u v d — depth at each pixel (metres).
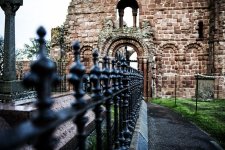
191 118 13.02
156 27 26.84
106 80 3.42
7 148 0.92
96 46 27.61
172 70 26.48
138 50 25.53
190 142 8.45
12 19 10.05
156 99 24.19
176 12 26.69
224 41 24.39
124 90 5.29
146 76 25.16
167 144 8.15
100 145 2.86
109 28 25.91
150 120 12.55
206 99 21.30
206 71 26.12
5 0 9.85
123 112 5.41
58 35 28.75
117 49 25.95
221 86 24.36
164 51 26.70
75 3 28.22
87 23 27.89
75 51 2.13
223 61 24.42
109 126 3.49
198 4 26.44
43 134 1.33
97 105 2.80
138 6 27.11
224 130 10.03
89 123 7.47
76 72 2.09
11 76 9.68
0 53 26.23
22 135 1.03
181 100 22.61
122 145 4.94
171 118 13.23
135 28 25.59
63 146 5.18
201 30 26.44
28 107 5.35
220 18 24.50
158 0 26.86
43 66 1.34
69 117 1.63
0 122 4.74
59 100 7.51
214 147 7.57
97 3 27.72
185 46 26.50
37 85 1.38
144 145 6.94
